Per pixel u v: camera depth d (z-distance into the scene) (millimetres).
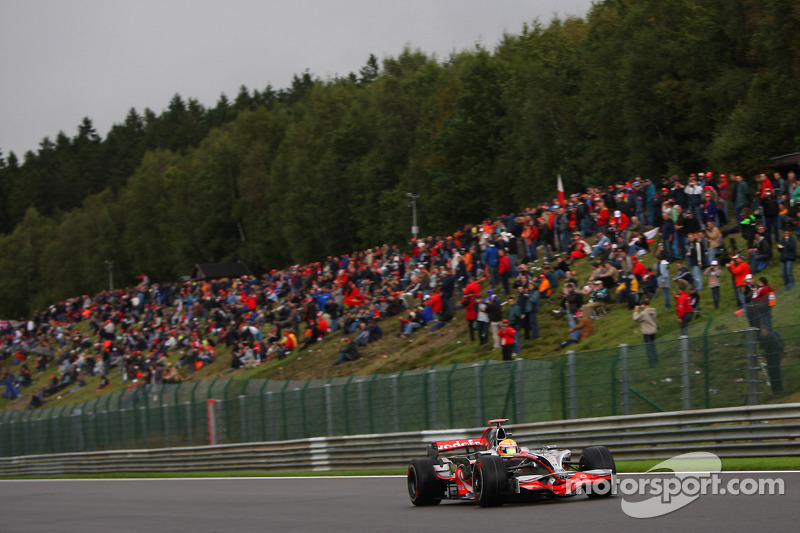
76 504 46656
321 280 112688
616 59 136000
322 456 57469
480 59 179750
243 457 64125
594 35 165625
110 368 130000
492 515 26094
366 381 56500
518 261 86312
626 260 68438
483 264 88000
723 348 38656
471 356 72375
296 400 61938
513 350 64625
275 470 61312
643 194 80562
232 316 122062
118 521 35250
